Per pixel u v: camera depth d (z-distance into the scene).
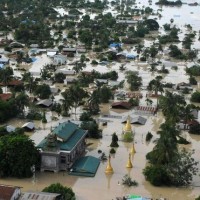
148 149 187.12
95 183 157.75
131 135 196.38
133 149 182.62
